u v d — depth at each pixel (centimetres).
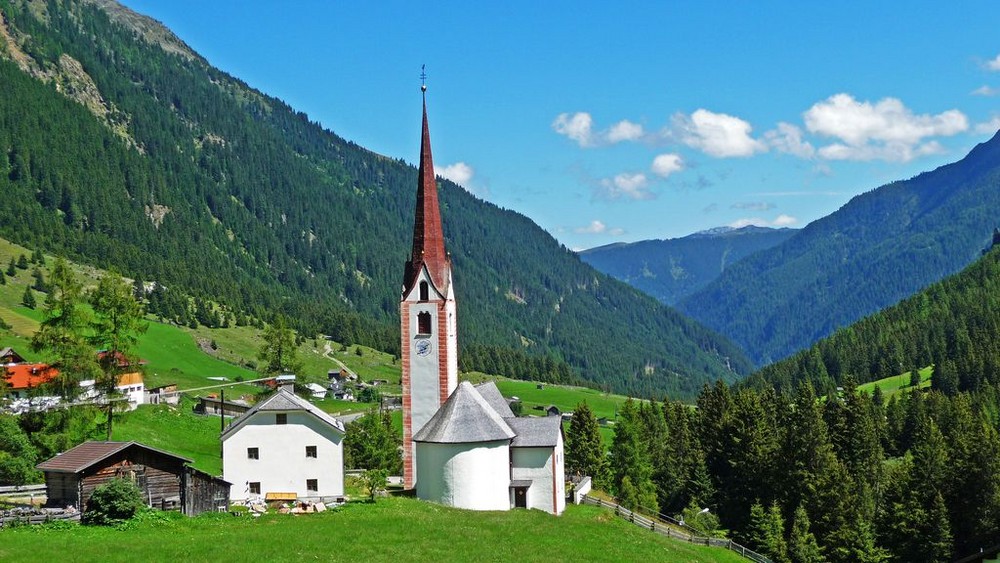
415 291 9738
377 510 8044
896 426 17912
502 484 8994
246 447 8831
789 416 14425
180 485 7519
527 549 7244
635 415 16200
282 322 13975
